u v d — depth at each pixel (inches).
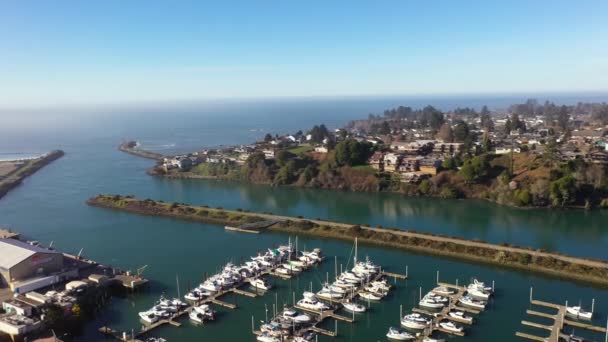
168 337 3139.8
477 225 5689.0
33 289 3639.3
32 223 6127.0
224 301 3668.8
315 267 4389.8
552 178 6594.5
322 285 3956.7
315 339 3063.5
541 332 3078.2
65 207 7022.6
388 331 3169.3
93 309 3491.6
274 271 4254.4
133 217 6461.6
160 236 5536.4
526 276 4067.4
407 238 5004.9
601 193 6387.8
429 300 3494.1
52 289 3686.0
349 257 4662.9
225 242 5265.8
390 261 4522.6
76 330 3196.4
